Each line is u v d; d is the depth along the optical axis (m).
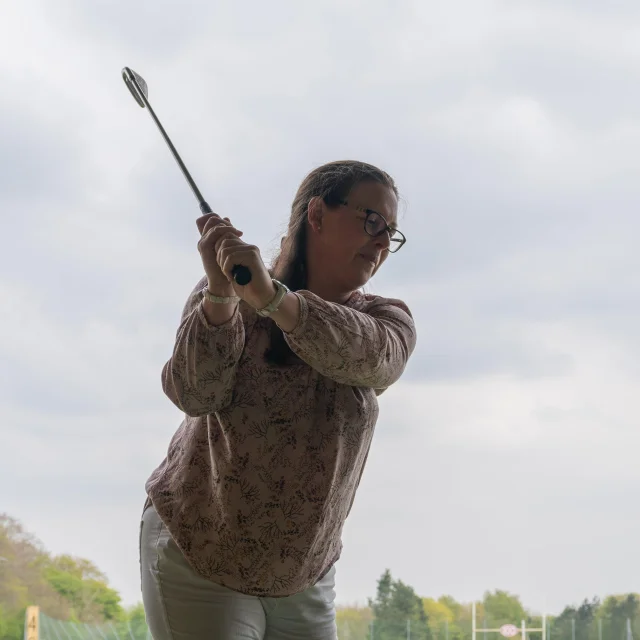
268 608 1.32
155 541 1.31
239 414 1.26
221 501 1.26
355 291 1.44
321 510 1.27
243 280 1.09
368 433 1.33
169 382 1.25
